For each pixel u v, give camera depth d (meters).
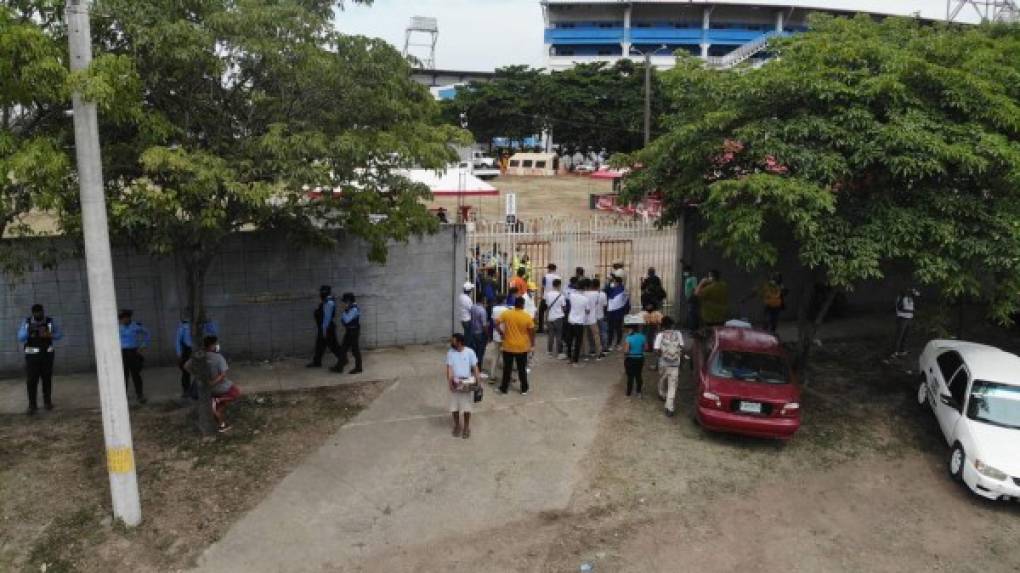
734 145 11.70
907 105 10.84
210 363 10.46
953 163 10.45
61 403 11.48
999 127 10.91
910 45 11.85
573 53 98.81
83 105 7.41
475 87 67.06
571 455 10.47
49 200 8.12
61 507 8.58
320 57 9.47
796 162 10.48
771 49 12.48
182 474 9.47
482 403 12.18
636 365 12.42
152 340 13.20
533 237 17.11
